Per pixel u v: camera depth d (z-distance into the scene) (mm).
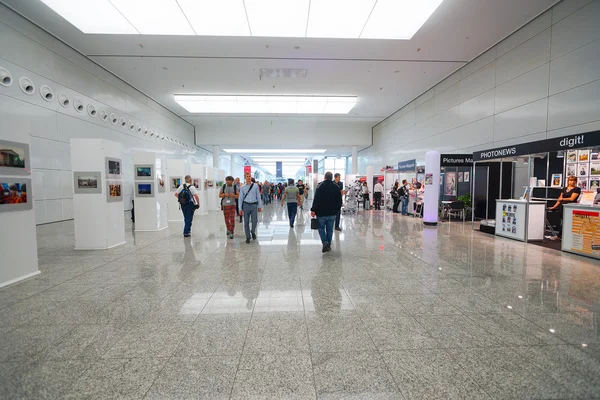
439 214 11570
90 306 3342
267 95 15344
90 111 11141
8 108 8008
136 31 8883
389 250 6152
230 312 3168
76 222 6199
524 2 7625
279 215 13367
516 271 4629
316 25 8492
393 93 15117
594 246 5422
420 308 3258
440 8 7840
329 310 3209
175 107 17391
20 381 2068
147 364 2254
